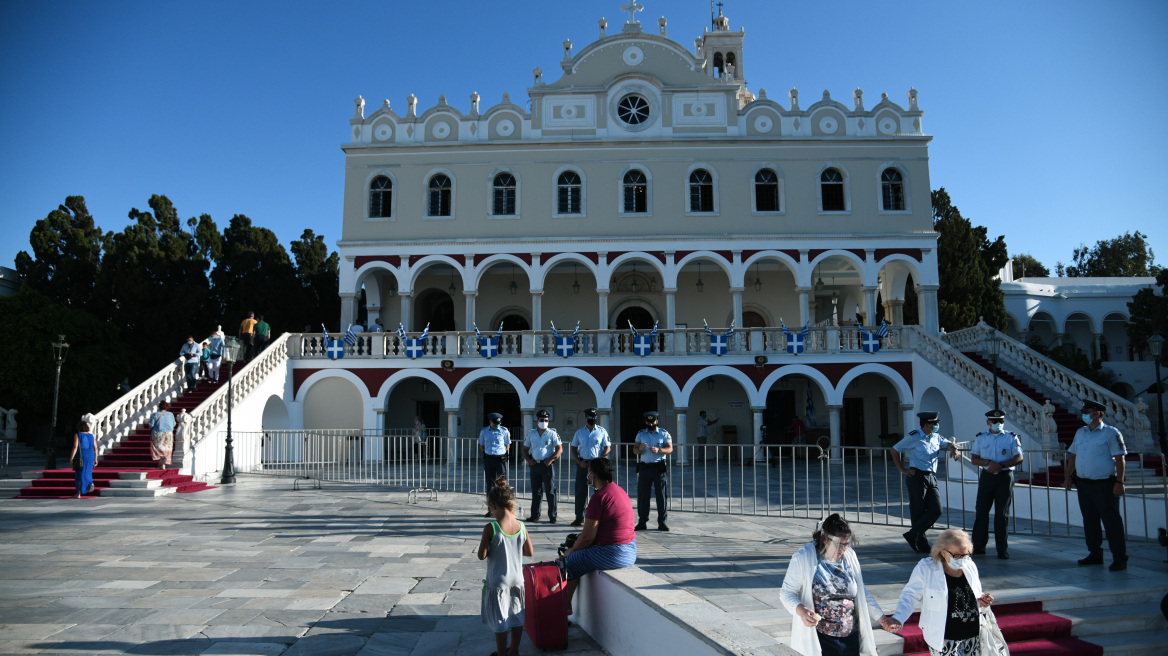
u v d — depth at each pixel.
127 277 32.00
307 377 26.98
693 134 29.12
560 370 27.06
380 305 31.39
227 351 20.08
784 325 26.88
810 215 28.72
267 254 36.12
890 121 29.33
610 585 6.80
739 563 9.13
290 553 10.60
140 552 10.62
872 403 30.06
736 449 29.48
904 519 13.25
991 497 9.47
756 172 28.97
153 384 21.86
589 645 7.07
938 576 5.72
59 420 27.69
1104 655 6.61
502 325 30.62
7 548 10.88
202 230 35.62
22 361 25.98
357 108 29.52
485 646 6.74
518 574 6.54
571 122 29.47
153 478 17.92
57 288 32.91
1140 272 56.19
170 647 6.57
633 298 31.69
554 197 28.95
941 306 34.50
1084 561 8.94
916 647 6.54
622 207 28.84
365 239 28.95
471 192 29.11
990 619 5.79
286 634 6.97
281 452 22.88
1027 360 23.38
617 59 29.75
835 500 16.48
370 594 8.39
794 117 29.33
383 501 16.06
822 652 5.54
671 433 29.86
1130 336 32.44
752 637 4.99
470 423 30.14
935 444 9.84
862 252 28.59
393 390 30.03
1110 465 8.72
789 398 30.34
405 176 29.23
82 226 35.31
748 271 31.95
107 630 7.01
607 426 26.95
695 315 31.78
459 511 14.65
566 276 31.77
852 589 5.59
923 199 28.83
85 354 27.64
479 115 29.52
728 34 45.56
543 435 13.16
